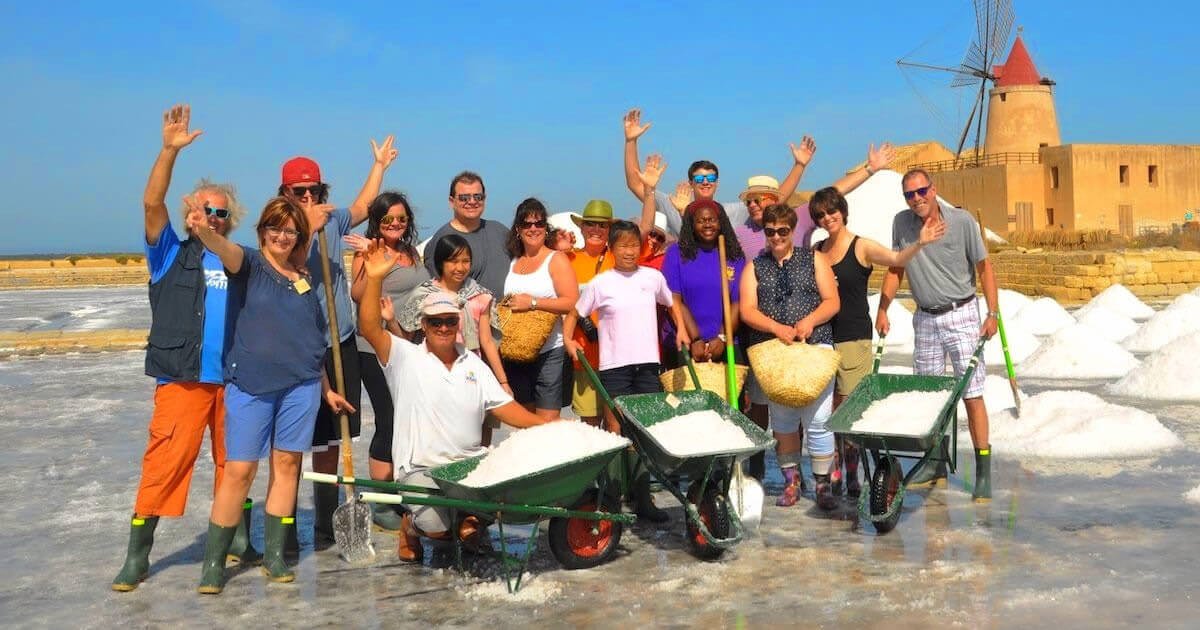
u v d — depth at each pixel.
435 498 4.82
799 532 5.96
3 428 10.76
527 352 6.47
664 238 7.42
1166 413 9.58
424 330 5.49
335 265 5.91
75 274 62.75
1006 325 15.02
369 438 9.64
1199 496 6.46
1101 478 7.09
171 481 5.30
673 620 4.60
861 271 6.55
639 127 7.81
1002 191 47.72
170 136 4.91
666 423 5.75
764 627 4.48
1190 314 15.47
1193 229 40.69
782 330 6.23
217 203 5.25
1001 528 5.93
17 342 20.23
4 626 4.77
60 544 6.18
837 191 6.62
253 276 5.16
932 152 57.09
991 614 4.56
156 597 5.13
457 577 5.34
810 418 6.32
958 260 6.70
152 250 5.15
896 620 4.52
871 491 5.88
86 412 11.80
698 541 5.49
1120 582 4.95
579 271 7.01
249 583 5.33
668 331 6.88
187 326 5.16
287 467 5.34
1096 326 17.59
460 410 5.41
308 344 5.20
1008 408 9.21
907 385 6.37
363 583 5.29
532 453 5.11
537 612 4.76
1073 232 38.94
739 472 5.73
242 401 5.09
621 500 5.98
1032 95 54.44
